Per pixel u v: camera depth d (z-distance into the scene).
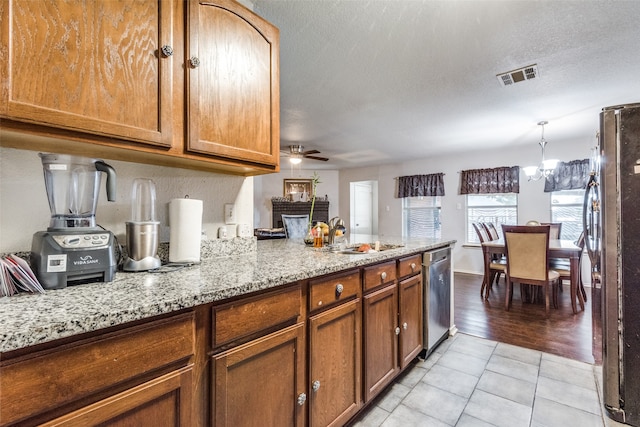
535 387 1.91
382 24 1.88
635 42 2.06
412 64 2.38
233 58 1.28
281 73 2.52
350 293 1.52
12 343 0.57
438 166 6.12
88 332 0.68
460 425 1.58
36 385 0.61
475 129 4.12
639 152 1.48
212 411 0.93
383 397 1.83
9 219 1.02
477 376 2.05
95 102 0.90
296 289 1.22
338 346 1.44
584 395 1.82
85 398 0.68
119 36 0.95
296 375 1.22
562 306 3.62
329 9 1.75
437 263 2.46
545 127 4.04
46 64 0.81
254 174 1.69
